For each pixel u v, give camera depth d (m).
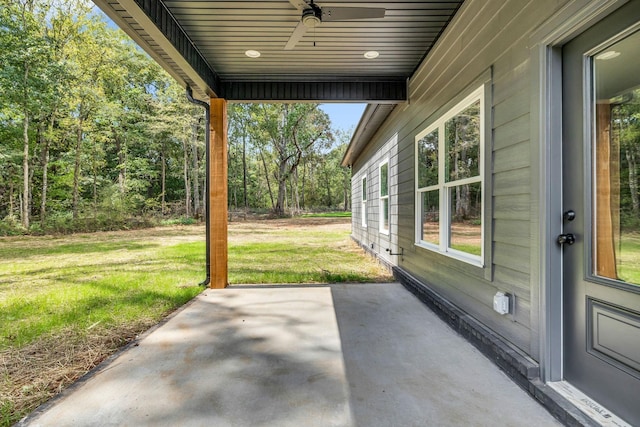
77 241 10.81
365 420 1.61
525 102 1.97
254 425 1.58
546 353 1.75
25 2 12.01
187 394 1.86
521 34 2.01
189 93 4.29
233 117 22.45
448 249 3.38
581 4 1.52
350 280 4.98
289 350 2.46
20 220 13.30
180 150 21.03
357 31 3.23
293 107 21.83
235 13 2.91
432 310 3.43
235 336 2.75
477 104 2.72
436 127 3.57
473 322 2.61
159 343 2.60
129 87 18.17
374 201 7.31
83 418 1.64
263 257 7.48
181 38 3.18
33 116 13.22
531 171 1.89
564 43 1.72
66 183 15.33
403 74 4.41
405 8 2.86
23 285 4.64
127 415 1.67
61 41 13.30
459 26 2.89
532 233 1.87
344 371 2.12
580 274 1.64
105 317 3.25
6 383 2.04
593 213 1.58
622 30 1.41
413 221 4.41
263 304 3.69
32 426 1.58
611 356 1.47
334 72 4.29
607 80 1.52
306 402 1.77
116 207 15.48
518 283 2.05
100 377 2.06
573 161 1.68
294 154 23.95
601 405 1.52
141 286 4.53
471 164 2.85
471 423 1.58
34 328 2.97
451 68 3.08
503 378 2.01
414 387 1.92
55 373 2.18
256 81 4.55
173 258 7.23
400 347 2.50
